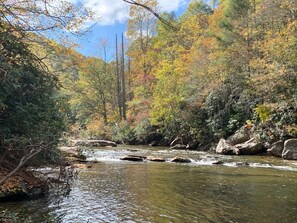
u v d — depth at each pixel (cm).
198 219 675
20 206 723
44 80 854
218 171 1325
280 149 1825
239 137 2128
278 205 788
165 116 2764
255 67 2066
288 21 2020
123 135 3291
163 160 1670
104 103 4103
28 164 830
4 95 702
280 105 1898
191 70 2662
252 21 2348
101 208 744
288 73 1820
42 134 745
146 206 770
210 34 2994
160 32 3591
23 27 509
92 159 1672
